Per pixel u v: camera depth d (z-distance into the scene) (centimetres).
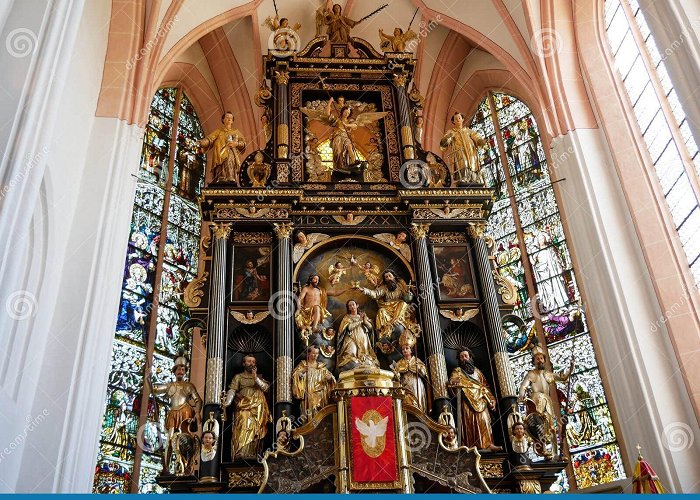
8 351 1000
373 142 1424
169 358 1434
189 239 1602
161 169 1611
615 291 1227
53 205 1134
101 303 1165
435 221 1298
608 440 1275
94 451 1075
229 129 1361
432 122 1802
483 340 1212
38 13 832
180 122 1717
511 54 1589
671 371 1152
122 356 1347
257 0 1714
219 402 1102
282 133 1390
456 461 1020
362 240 1298
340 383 1045
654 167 1334
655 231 1261
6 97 771
